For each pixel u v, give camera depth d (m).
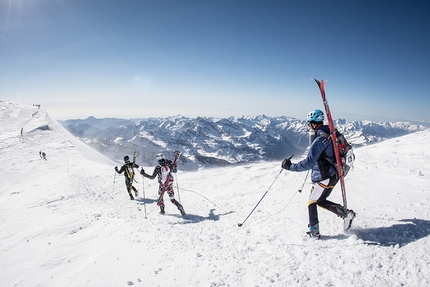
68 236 6.33
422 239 3.38
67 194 11.56
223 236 5.11
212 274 3.67
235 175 12.37
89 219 7.51
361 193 5.78
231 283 3.38
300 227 4.64
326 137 3.73
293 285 3.11
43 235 6.50
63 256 5.18
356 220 4.42
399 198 5.05
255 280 3.37
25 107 71.00
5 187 22.61
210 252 4.38
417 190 5.30
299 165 3.88
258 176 11.13
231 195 8.71
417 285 2.64
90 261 4.75
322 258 3.52
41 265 4.88
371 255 3.30
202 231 5.56
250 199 7.69
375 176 6.90
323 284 3.03
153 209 8.35
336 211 3.83
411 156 8.55
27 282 4.38
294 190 7.58
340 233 4.09
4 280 4.52
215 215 6.80
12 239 6.50
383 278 2.87
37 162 29.66
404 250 3.25
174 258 4.32
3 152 34.34
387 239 3.61
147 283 3.68
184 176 13.82
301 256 3.69
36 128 47.12
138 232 5.86
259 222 5.47
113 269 4.24
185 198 9.38
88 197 11.02
